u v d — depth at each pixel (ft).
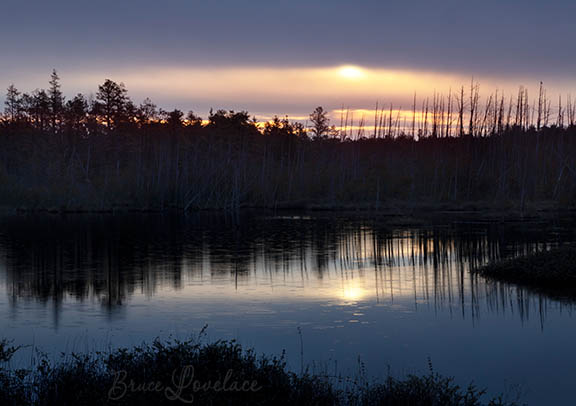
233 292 79.10
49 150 332.19
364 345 50.96
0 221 213.05
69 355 47.50
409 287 79.61
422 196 290.56
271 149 399.44
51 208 266.57
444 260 106.52
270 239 150.00
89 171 331.57
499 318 59.47
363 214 242.17
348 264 104.58
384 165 318.65
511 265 85.10
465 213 231.50
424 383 36.24
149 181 295.48
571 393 38.17
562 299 66.80
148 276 93.45
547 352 47.55
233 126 393.50
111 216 241.96
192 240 148.97
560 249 90.38
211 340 53.52
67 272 98.22
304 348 50.26
